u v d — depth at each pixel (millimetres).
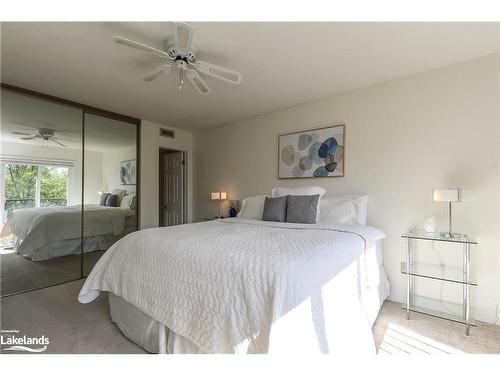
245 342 1278
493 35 1941
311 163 3332
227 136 4445
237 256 1451
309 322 1275
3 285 2842
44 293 2805
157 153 4492
